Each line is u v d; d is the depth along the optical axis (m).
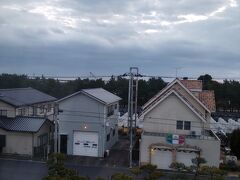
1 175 24.11
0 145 30.80
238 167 28.89
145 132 30.42
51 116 42.19
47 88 67.88
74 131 31.89
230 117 56.34
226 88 72.06
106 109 31.98
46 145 32.97
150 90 66.19
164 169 28.75
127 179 15.02
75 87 67.75
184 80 36.16
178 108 30.28
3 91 36.03
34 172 25.27
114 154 32.72
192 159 26.22
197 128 30.06
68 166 27.70
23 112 35.28
